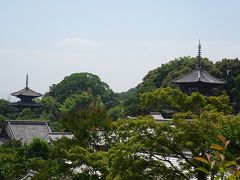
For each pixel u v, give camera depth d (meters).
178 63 101.25
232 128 13.73
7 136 70.88
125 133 19.95
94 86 143.62
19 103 108.38
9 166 40.03
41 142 45.25
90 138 29.89
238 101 79.44
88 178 26.02
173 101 22.33
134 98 97.62
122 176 18.78
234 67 84.81
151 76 105.38
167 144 18.84
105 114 30.31
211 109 21.89
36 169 38.78
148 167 19.31
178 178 19.56
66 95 135.50
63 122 31.30
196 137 17.69
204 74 57.69
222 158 6.59
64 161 28.03
